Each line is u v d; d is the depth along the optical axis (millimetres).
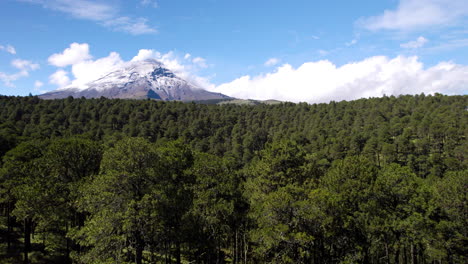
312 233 30484
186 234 32375
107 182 26953
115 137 113688
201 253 42781
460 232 35750
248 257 45531
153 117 182375
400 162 112000
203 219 33844
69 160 40906
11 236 48844
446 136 122812
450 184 38469
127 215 25250
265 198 33938
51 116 153250
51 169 40281
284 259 28672
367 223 32812
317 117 190875
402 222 32500
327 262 34844
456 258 34812
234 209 38906
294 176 36312
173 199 29750
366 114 182125
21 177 42031
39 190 36219
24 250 42156
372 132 139750
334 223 31484
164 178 31406
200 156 42156
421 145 115625
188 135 156250
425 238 33312
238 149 133750
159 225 27625
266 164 37906
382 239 35500
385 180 36031
